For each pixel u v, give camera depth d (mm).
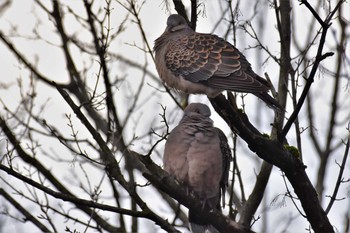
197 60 11836
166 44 12320
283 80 11297
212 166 10781
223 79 11453
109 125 12031
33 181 8836
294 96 10609
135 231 12109
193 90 11938
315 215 9641
